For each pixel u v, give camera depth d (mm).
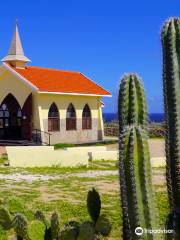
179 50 4398
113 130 48531
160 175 20031
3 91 38438
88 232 4824
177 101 4340
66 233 4883
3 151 30188
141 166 3961
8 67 37438
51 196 14648
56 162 24125
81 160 24453
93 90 41156
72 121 39406
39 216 5535
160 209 11648
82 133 40125
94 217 5125
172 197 4488
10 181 17781
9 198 6004
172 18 4504
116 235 9297
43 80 38562
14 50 39906
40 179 18531
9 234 8180
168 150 4449
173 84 4344
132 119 4383
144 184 3961
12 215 5523
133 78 4430
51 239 5043
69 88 39062
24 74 38219
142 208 3971
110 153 27562
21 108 37250
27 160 23672
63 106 38562
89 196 5164
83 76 44312
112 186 16875
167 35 4426
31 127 36750
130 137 4016
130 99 4410
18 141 36156
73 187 16531
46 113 37188
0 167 22484
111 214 11516
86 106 40875
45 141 36500
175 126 4340
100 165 24578
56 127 37938
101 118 42125
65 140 38531
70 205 12992
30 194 14859
